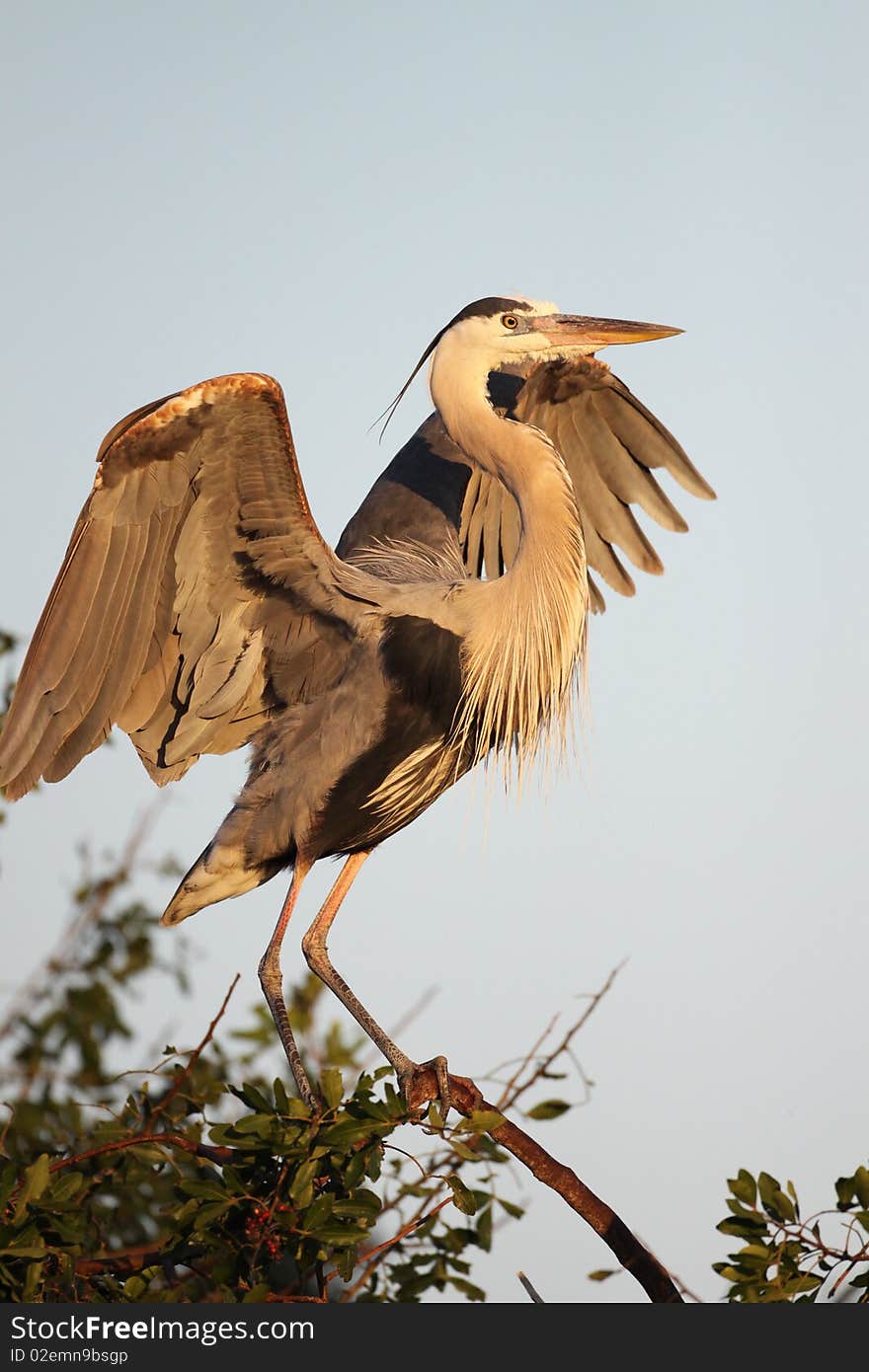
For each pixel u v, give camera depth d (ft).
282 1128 26.40
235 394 32.53
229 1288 26.84
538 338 39.32
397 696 36.86
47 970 39.19
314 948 36.22
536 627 37.73
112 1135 29.66
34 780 35.04
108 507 33.76
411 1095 32.22
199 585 35.70
